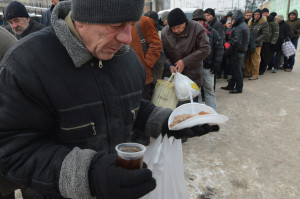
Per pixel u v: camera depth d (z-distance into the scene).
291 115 4.21
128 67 1.00
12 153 0.76
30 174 0.75
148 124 1.11
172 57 3.18
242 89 5.84
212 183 2.39
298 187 2.35
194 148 3.10
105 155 0.74
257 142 3.26
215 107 3.95
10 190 1.34
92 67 0.87
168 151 1.09
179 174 1.17
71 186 0.69
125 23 0.76
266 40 7.31
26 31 2.80
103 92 0.88
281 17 7.41
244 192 2.28
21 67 0.76
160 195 1.10
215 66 3.70
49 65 0.79
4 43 1.38
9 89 0.76
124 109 0.96
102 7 0.70
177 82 2.67
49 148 0.78
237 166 2.70
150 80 2.88
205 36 2.96
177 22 2.87
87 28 0.76
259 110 4.49
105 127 0.90
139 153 0.71
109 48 0.80
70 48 0.78
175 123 1.02
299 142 3.25
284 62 8.29
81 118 0.85
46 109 0.81
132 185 0.64
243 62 7.11
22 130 0.78
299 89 5.92
